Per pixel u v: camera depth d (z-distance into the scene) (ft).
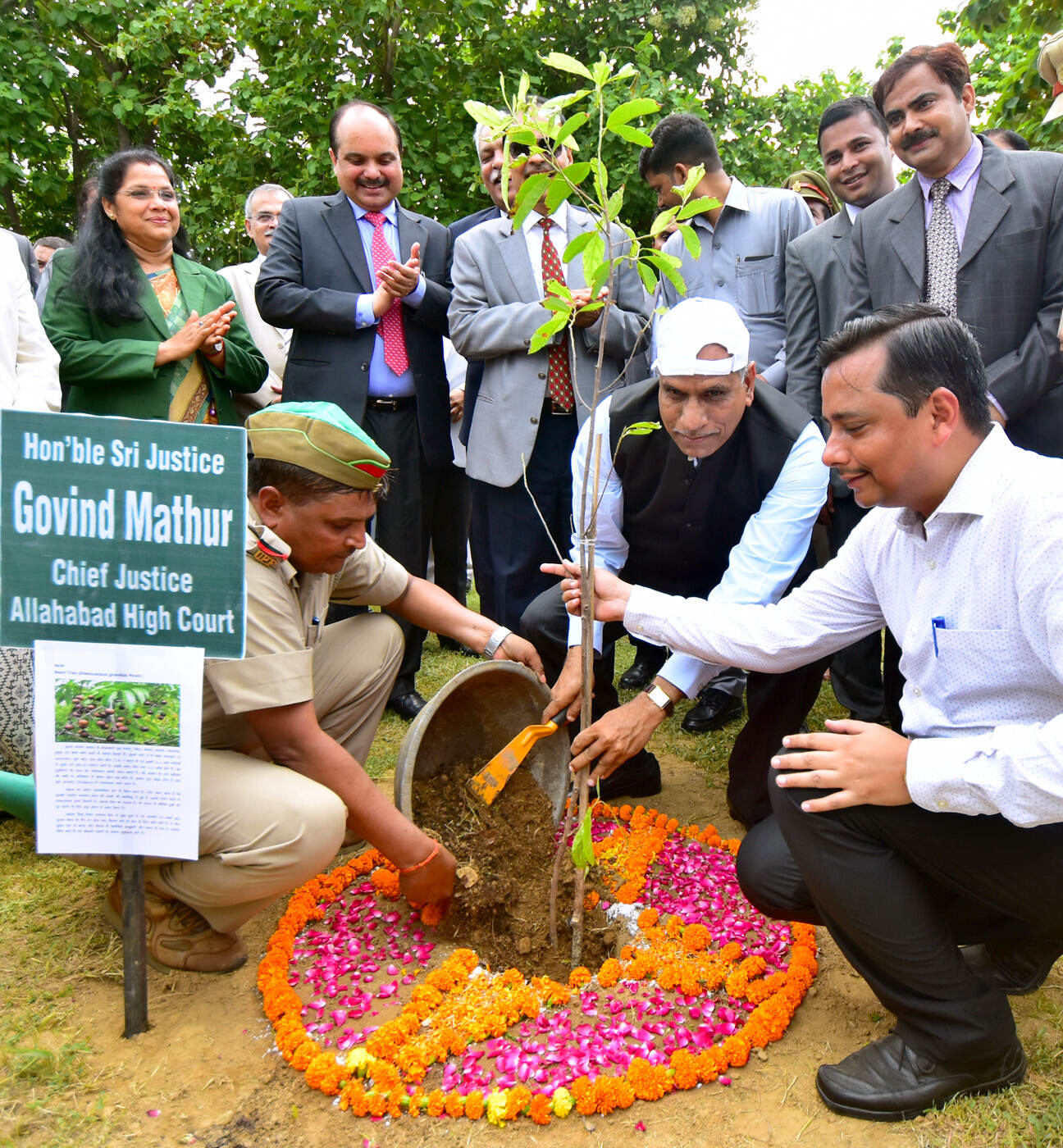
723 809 12.02
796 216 15.15
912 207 12.17
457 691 9.71
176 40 38.50
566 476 13.97
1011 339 11.55
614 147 32.50
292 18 34.42
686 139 14.69
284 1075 7.36
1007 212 11.46
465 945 9.03
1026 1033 7.67
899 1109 6.81
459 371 18.94
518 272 13.98
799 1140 6.73
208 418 14.07
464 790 9.96
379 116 14.71
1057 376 11.50
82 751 7.32
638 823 11.24
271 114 34.42
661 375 9.40
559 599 11.48
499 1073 7.34
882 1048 7.13
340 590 10.23
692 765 13.44
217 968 8.67
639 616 8.96
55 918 9.41
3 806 8.48
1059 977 8.38
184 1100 7.11
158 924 8.63
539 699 10.16
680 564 11.57
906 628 7.36
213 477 7.30
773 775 8.09
